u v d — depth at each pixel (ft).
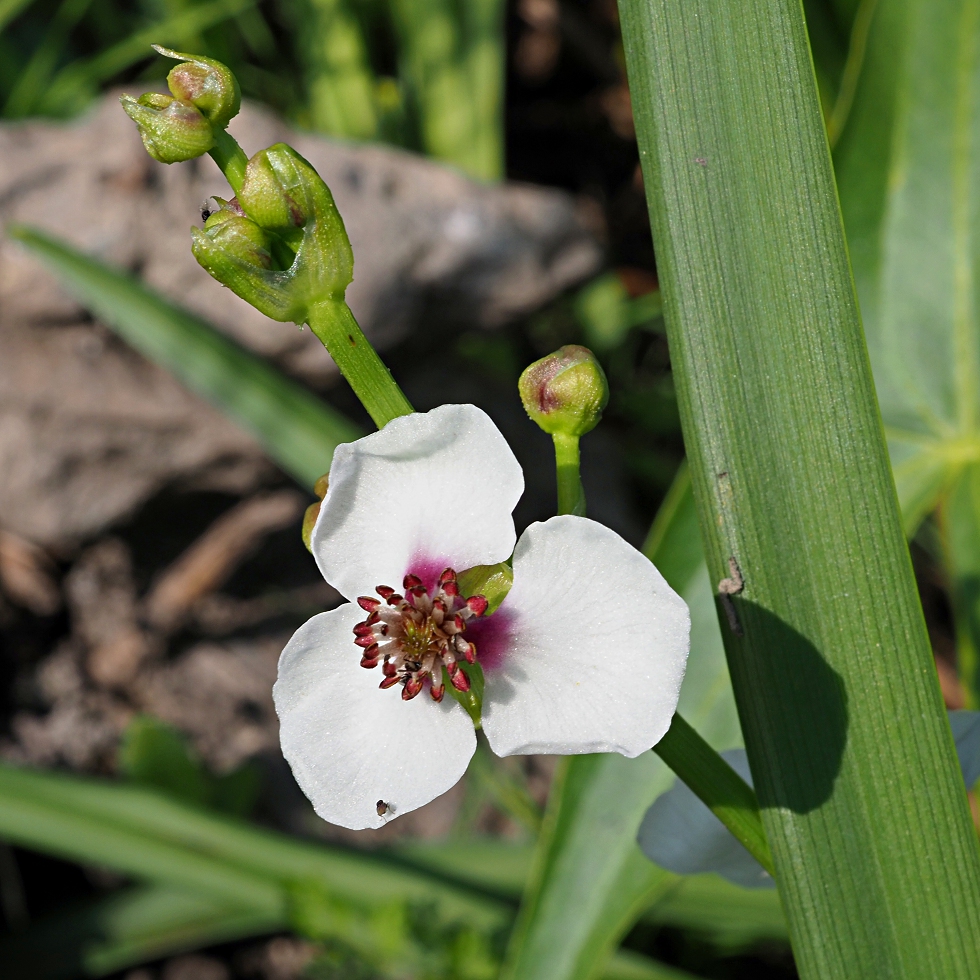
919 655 0.44
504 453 0.42
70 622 0.98
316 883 0.75
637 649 0.41
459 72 1.11
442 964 0.73
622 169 1.33
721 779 0.44
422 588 0.42
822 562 0.44
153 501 0.96
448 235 0.97
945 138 0.65
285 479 0.99
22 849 0.94
